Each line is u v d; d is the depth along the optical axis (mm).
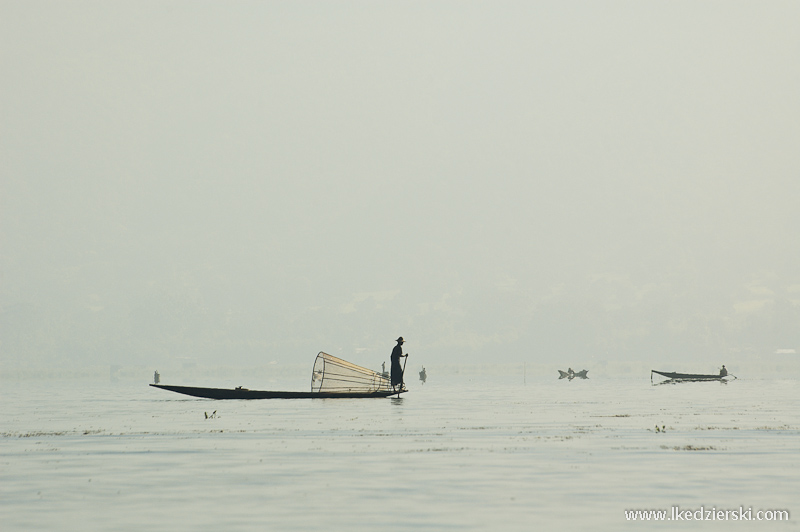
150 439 56031
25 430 62750
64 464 44844
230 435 58312
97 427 65000
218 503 34688
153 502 34938
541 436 57281
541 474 41094
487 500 35062
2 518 32188
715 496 35594
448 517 32125
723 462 44438
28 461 46000
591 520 31672
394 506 34062
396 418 72250
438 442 53938
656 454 47594
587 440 54688
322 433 59500
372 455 47906
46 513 33000
